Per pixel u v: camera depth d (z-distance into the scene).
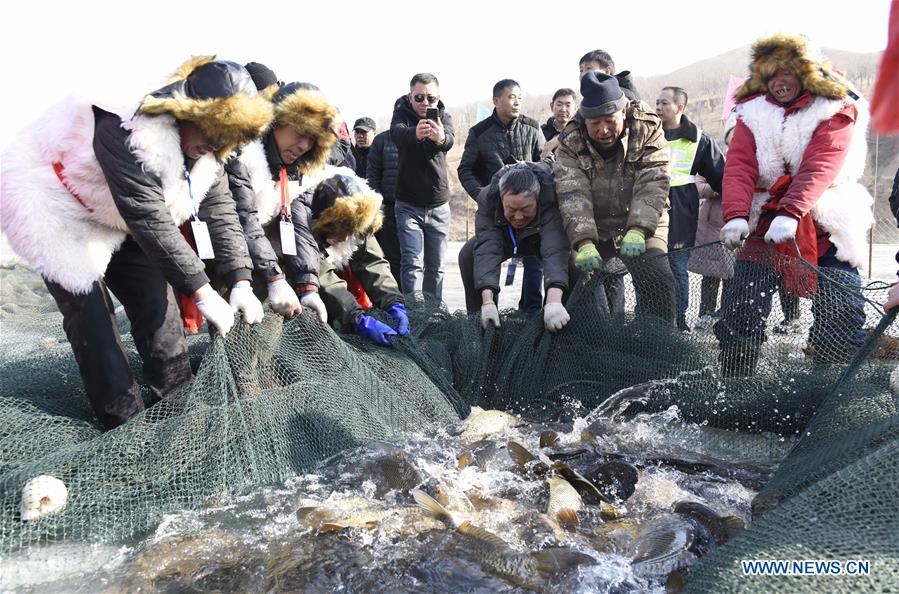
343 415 4.11
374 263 5.63
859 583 2.13
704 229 7.45
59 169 3.63
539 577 2.70
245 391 4.01
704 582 2.32
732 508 3.34
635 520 3.16
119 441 3.43
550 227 5.51
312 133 4.40
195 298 3.74
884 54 1.53
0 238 3.84
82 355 3.75
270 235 4.82
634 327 5.07
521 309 6.74
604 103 5.03
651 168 5.26
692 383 4.70
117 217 3.73
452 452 3.98
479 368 5.44
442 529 3.07
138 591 2.72
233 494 3.52
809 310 4.45
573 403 5.00
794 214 4.44
